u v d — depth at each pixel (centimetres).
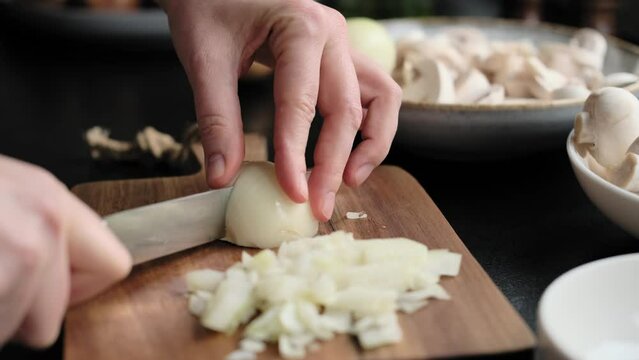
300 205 63
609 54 91
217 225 64
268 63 69
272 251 62
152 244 61
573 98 78
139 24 108
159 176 78
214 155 62
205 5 66
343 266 59
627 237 67
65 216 49
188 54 65
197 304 57
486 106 73
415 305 57
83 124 88
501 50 87
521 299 60
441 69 81
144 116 90
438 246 63
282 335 54
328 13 67
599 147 66
